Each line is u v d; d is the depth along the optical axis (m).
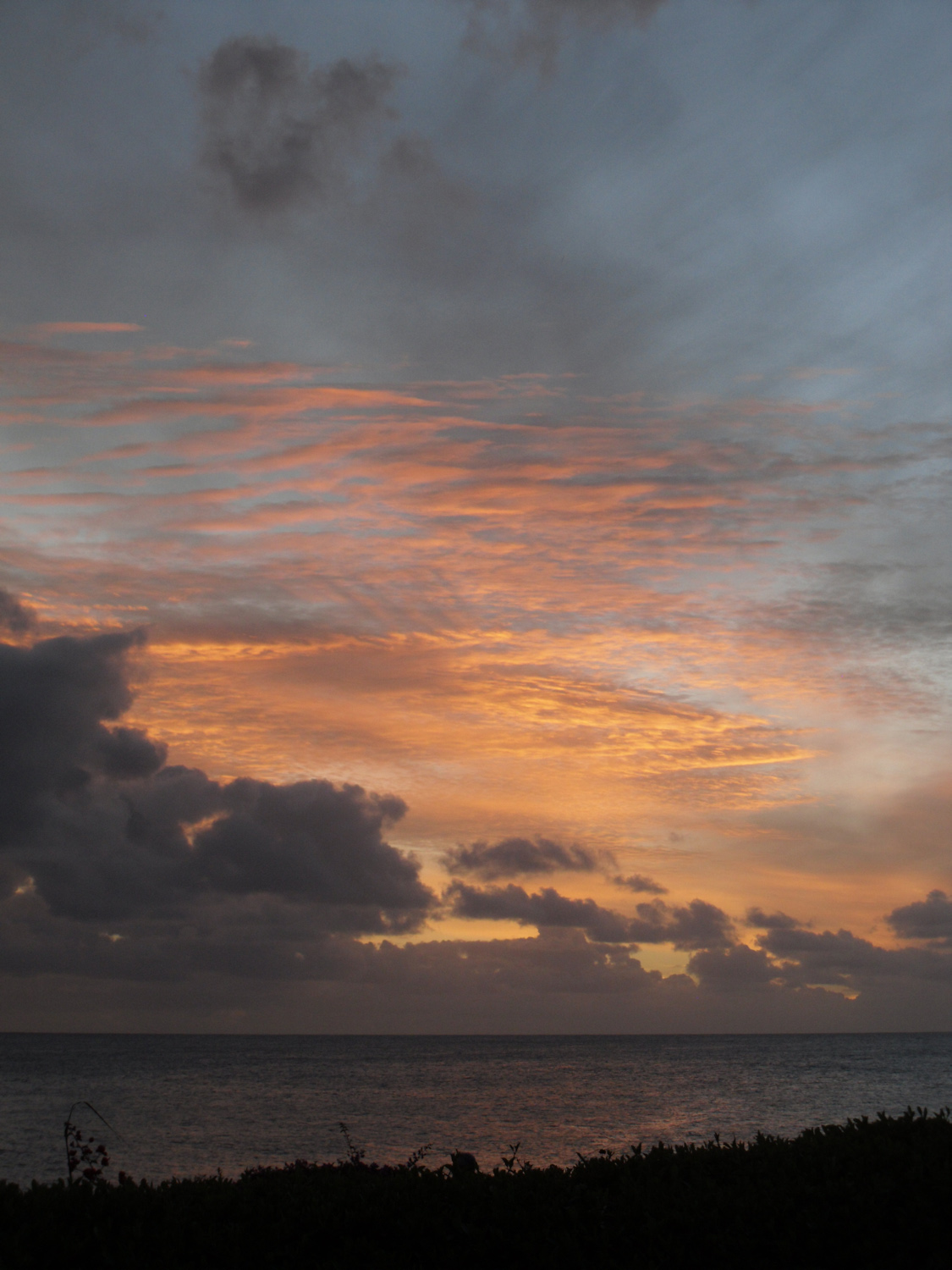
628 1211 8.52
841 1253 7.80
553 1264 7.93
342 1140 43.81
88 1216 8.61
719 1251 7.94
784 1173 9.26
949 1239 7.78
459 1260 8.16
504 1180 9.52
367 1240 8.32
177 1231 8.35
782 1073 102.88
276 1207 8.95
